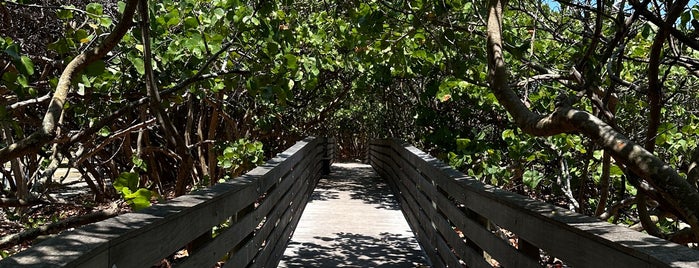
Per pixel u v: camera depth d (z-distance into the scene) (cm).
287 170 614
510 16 547
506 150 674
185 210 240
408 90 1220
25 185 609
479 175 596
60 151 462
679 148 498
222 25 400
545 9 559
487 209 352
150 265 204
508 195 312
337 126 2667
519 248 289
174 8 395
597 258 192
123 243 179
